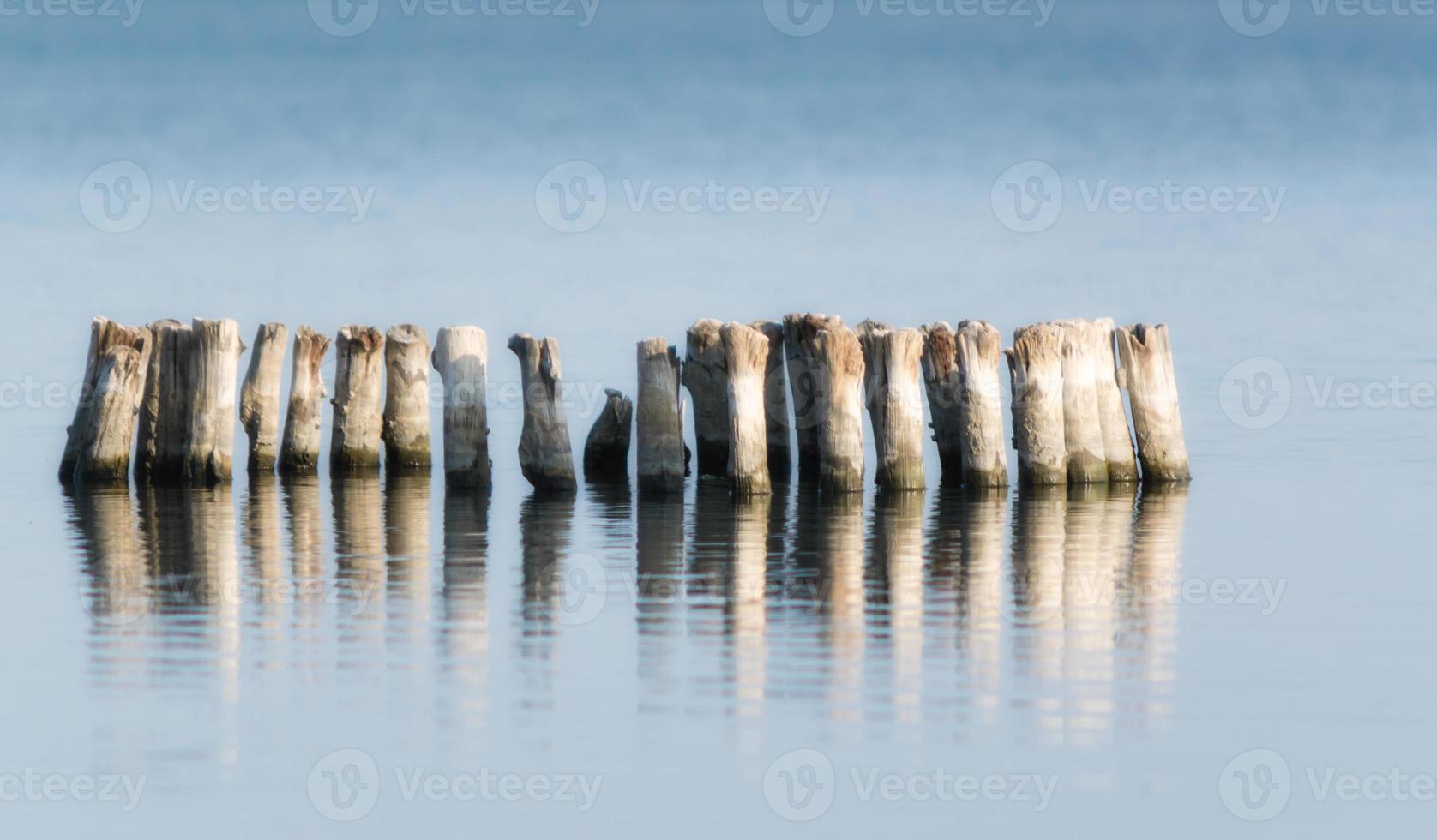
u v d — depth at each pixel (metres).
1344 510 84.69
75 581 70.06
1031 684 57.44
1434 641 62.03
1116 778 50.84
